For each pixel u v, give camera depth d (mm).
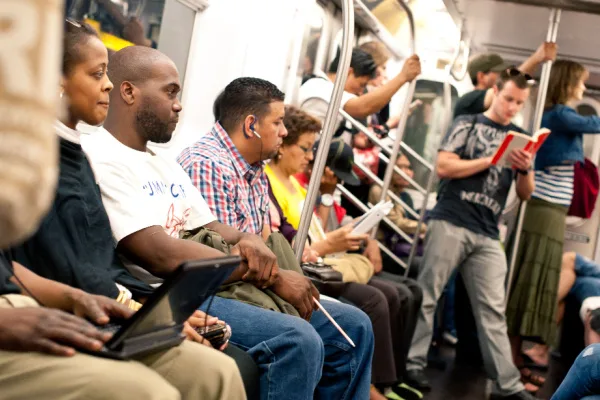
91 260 1840
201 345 1764
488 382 5055
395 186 5867
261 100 2799
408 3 5652
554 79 5359
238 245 2355
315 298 2576
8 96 612
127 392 1310
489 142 4738
